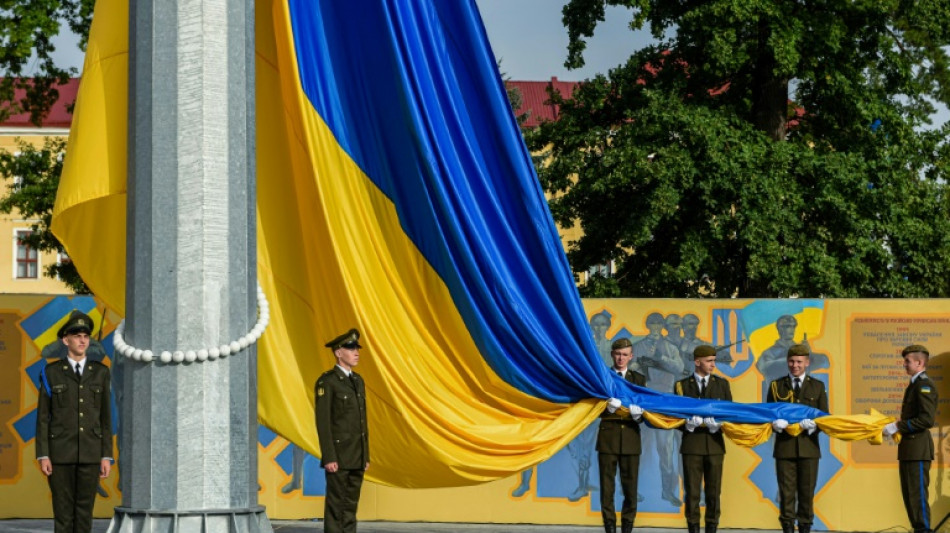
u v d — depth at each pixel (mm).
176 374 6223
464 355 8891
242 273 6418
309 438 8945
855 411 14719
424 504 14852
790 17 26484
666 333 14883
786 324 14820
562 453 14805
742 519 14703
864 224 25812
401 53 8398
